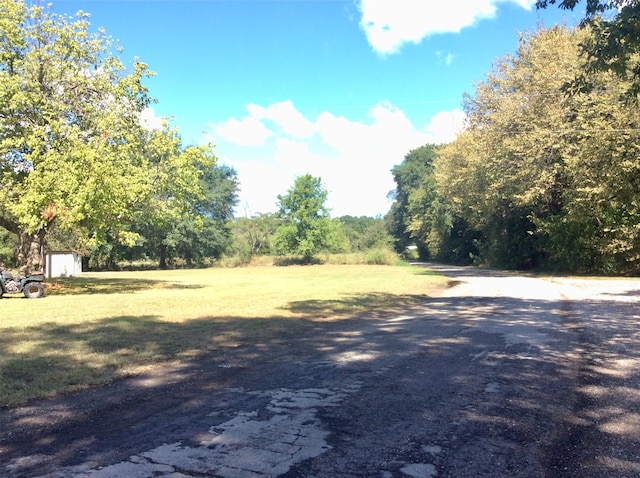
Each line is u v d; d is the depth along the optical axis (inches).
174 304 615.2
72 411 211.0
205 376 270.4
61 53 838.5
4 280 711.7
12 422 197.5
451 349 341.4
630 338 381.7
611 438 181.9
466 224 2437.3
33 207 715.4
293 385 251.6
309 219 2269.9
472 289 864.3
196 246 2474.2
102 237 828.6
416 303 643.5
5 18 789.9
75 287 941.8
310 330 426.0
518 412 209.8
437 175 1977.1
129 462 158.6
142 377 268.5
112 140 866.8
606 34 422.3
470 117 1612.9
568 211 1232.2
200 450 168.1
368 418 201.2
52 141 772.0
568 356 319.3
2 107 754.8
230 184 2785.4
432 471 152.9
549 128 1224.8
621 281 1043.9
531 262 1652.3
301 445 172.7
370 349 342.3
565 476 150.8
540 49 1286.9
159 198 976.3
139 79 928.9
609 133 1034.1
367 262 2193.7
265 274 1534.2
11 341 358.0
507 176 1312.7
